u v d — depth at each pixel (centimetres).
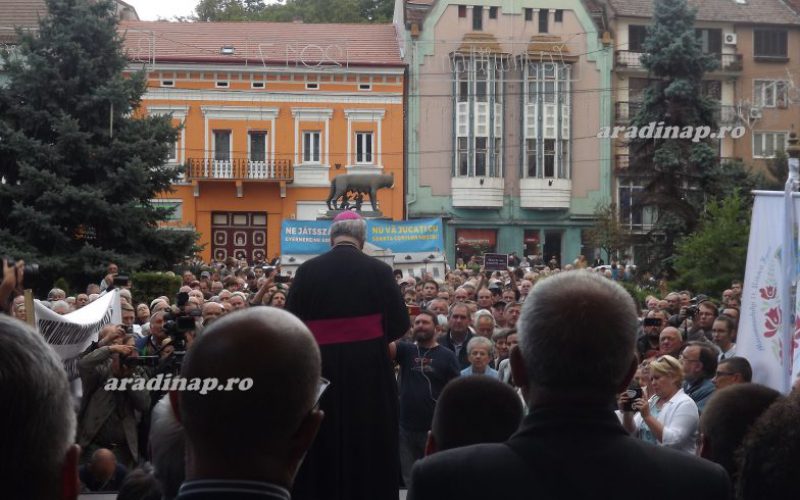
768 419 290
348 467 552
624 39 5091
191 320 800
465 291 1562
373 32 5153
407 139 4925
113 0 3136
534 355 289
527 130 5009
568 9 5009
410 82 4922
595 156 5050
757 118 5066
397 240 2302
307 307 565
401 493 761
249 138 4853
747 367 747
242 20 6969
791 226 908
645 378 828
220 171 4812
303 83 4853
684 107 3853
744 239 2466
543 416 287
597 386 288
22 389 199
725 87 5181
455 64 4919
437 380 958
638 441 288
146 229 2973
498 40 4966
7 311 481
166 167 3102
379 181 2889
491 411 382
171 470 424
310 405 254
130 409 857
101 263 2850
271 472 250
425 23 4916
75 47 2995
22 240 2830
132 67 4662
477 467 279
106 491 752
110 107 2988
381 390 560
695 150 3822
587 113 5050
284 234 2212
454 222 4956
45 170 2862
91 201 2858
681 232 3816
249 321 254
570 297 290
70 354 926
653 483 276
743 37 5197
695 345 870
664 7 3925
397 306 576
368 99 4884
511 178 5041
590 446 280
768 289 920
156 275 2120
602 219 4122
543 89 5000
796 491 278
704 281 2456
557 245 5091
